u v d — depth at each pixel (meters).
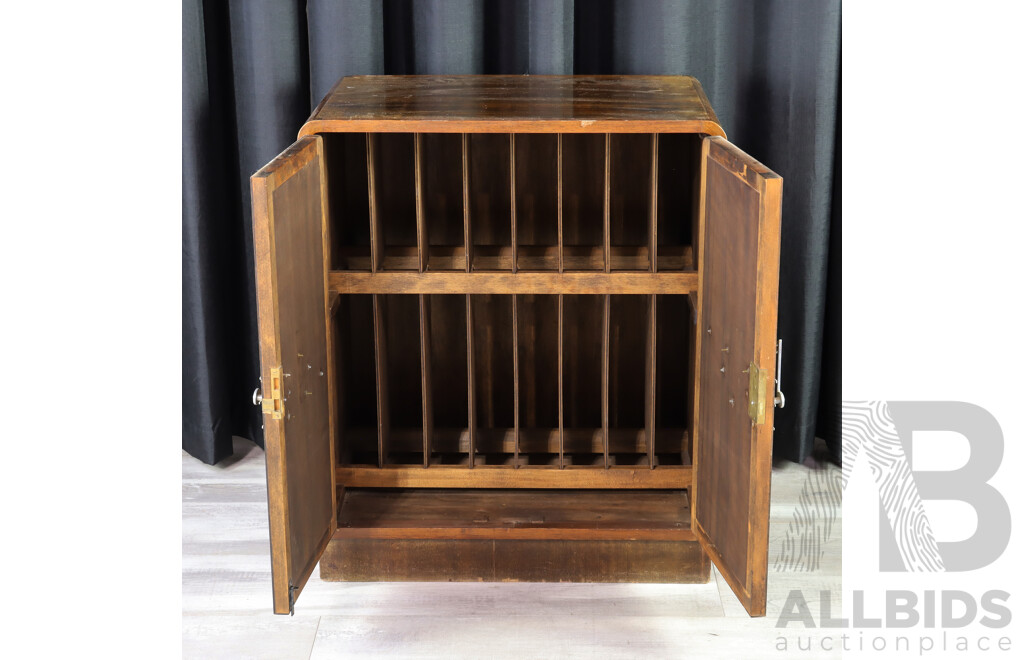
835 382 3.23
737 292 2.17
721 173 2.26
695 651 2.45
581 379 3.01
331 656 2.44
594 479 2.69
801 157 2.98
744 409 2.16
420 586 2.71
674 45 2.91
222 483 3.18
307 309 2.32
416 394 3.00
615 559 2.70
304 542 2.33
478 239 2.92
